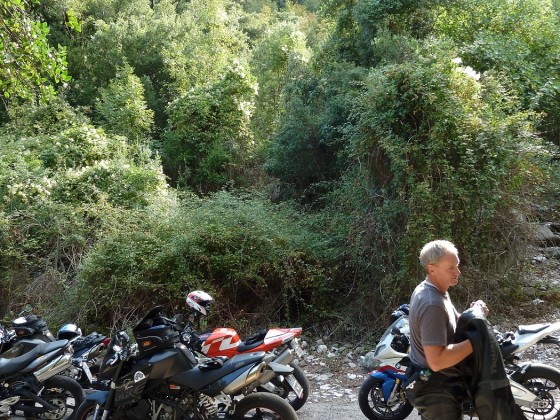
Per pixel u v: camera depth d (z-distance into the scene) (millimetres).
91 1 25312
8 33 7953
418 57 9523
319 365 7648
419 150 8461
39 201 10945
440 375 3631
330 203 11141
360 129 9055
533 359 7020
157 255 8844
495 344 3486
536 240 9312
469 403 4168
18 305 9898
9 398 5789
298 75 15289
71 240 10398
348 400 6359
